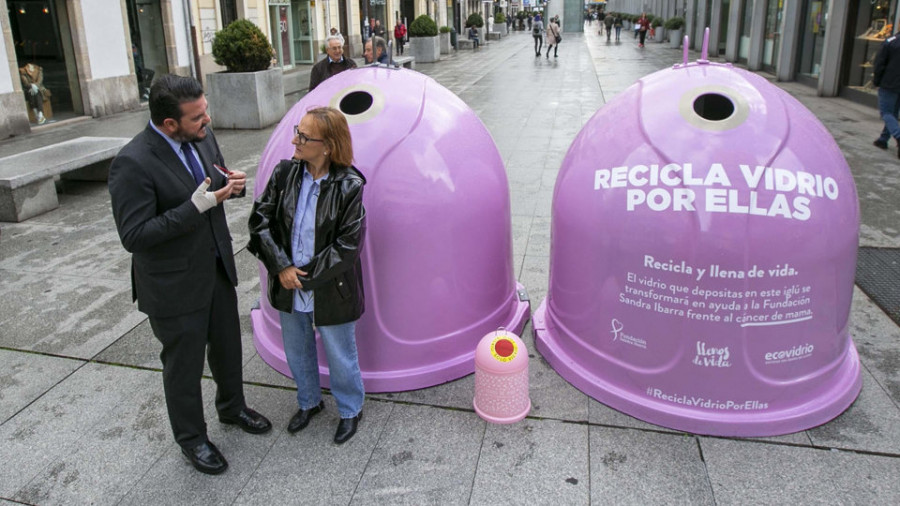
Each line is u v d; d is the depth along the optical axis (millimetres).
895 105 8359
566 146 9188
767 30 18469
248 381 3680
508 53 29578
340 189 2709
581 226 3293
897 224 5930
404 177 3260
